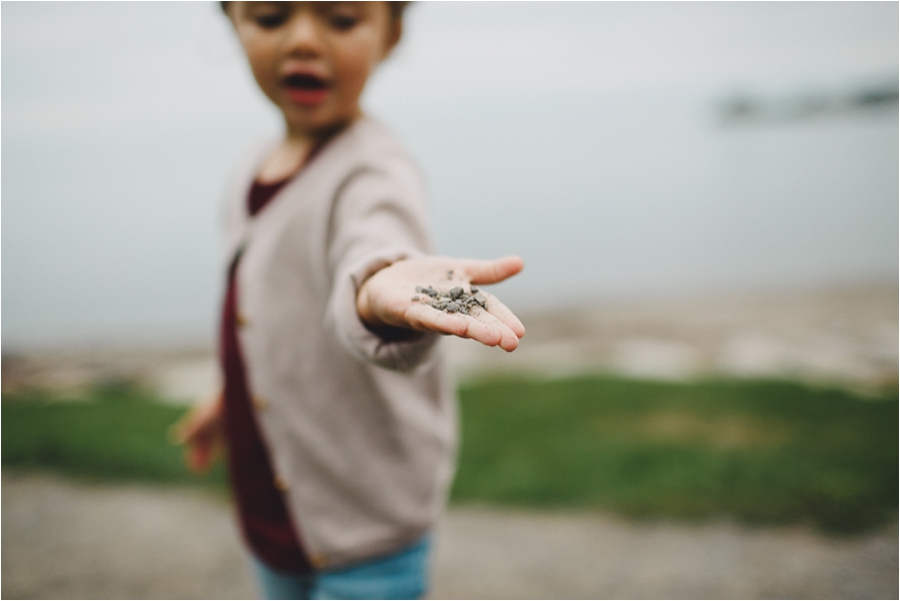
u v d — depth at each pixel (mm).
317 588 1824
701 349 9453
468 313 1045
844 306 12062
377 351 1201
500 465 4641
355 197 1571
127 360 10242
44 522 4098
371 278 1245
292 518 1798
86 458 4984
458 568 3533
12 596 3293
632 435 5074
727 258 20859
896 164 36812
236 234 1923
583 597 3227
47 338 12609
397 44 1944
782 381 6457
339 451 1718
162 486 4621
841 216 26641
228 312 1902
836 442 4762
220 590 3381
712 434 5035
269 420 1766
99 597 3297
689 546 3635
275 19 1639
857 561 3430
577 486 4324
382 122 1852
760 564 3457
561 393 6254
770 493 4102
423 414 1803
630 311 12820
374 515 1748
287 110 1724
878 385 6820
